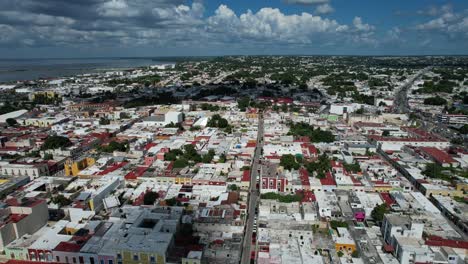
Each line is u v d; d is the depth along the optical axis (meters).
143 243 144.38
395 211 185.88
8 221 161.62
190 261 136.88
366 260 143.25
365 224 182.38
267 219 172.62
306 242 153.00
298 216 179.25
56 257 146.88
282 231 158.62
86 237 157.75
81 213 184.75
